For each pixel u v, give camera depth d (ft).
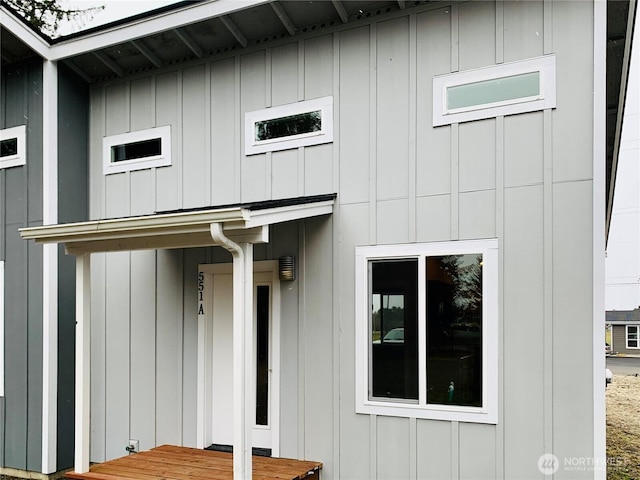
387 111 16.37
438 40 15.83
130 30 18.94
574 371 13.58
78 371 16.05
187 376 19.04
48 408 19.88
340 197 16.81
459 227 15.14
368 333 16.08
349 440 16.05
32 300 20.58
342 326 16.43
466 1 15.51
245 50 18.81
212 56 19.42
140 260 20.34
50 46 20.61
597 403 13.30
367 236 16.31
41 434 19.99
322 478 16.31
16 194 21.30
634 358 90.17
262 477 14.70
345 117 16.97
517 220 14.48
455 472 14.65
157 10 18.22
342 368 16.31
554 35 14.39
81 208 21.52
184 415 18.97
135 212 20.71
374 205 16.30
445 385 14.97
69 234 15.38
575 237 13.84
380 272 16.14
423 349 15.25
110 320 20.74
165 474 15.20
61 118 20.99
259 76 18.53
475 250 14.89
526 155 14.52
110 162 21.48
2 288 21.31
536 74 14.53
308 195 17.38
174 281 19.58
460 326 14.93
